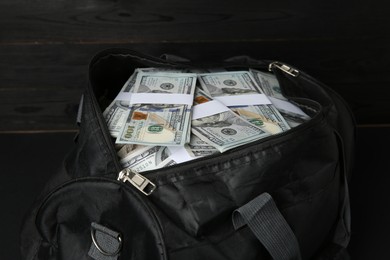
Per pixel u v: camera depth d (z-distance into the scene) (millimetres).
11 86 1344
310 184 875
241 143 849
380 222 1162
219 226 790
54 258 843
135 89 993
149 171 769
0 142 1374
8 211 1170
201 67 1090
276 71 1091
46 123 1410
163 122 896
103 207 774
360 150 1355
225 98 996
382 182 1266
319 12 1265
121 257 774
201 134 874
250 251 811
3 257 1063
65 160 931
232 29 1278
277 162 826
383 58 1335
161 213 750
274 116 954
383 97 1395
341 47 1312
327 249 979
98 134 836
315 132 875
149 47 1296
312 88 1052
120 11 1245
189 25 1270
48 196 813
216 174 792
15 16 1243
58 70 1324
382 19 1280
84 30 1270
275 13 1261
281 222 795
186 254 759
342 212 979
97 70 1022
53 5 1233
